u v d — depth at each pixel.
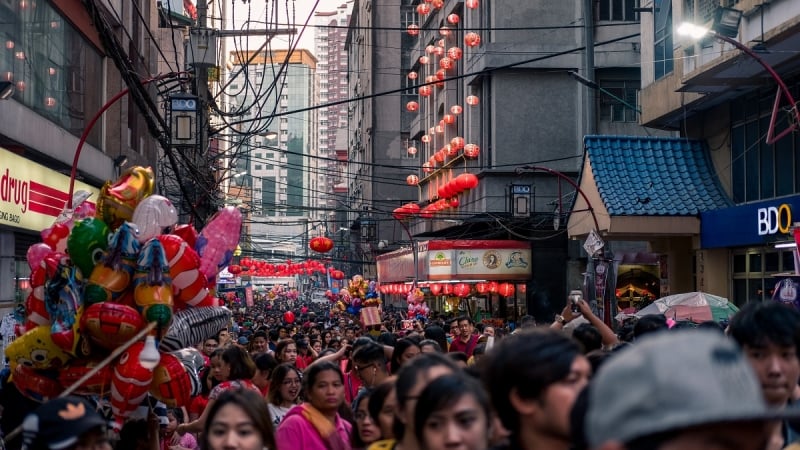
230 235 8.61
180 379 7.68
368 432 6.32
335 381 6.70
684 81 21.22
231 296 50.81
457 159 41.88
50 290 7.47
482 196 38.59
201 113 20.28
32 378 7.75
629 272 30.56
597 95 36.91
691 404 1.64
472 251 35.47
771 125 16.06
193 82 22.30
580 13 36.97
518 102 38.38
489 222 37.44
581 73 36.75
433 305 49.50
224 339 15.56
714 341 1.68
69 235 7.58
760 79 20.77
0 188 15.56
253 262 60.66
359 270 84.19
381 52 71.94
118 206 7.74
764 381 4.54
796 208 19.11
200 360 8.35
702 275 24.12
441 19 48.84
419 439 3.76
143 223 7.56
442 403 3.64
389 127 71.12
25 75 17.69
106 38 12.42
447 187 34.06
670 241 26.41
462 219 37.75
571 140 38.31
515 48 38.19
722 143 24.12
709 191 24.16
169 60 38.41
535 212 34.34
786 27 17.33
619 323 20.03
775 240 20.27
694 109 24.16
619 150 25.50
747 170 22.83
